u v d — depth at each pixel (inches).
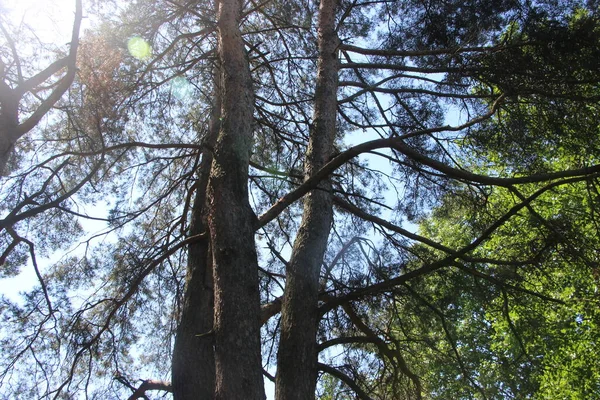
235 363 209.6
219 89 346.0
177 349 274.1
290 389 241.0
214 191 249.3
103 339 340.8
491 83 305.6
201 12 361.1
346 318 316.5
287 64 414.3
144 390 299.6
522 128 293.6
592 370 499.8
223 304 222.8
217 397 206.1
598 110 293.1
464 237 483.8
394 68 338.3
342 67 361.4
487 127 306.8
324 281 320.5
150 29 353.1
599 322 446.6
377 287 275.3
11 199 327.3
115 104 321.4
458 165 333.1
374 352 326.3
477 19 304.7
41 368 310.5
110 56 312.3
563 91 284.7
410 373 291.3
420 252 339.6
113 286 346.6
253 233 246.7
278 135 402.6
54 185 348.2
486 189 347.6
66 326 313.7
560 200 442.9
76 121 314.5
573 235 275.4
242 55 297.0
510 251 337.4
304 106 413.4
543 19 290.0
